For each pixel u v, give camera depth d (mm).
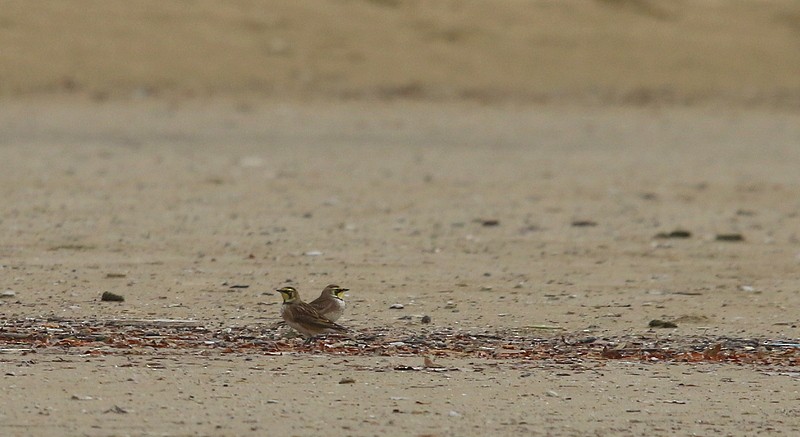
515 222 52094
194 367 26266
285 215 52469
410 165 71688
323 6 131250
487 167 71562
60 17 122750
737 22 135250
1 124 88062
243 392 24234
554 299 36375
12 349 27797
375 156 75875
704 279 40250
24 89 106750
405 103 106562
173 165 68875
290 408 23125
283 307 29156
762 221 53969
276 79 114312
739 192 63188
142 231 47531
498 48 125000
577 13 134375
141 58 116438
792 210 57562
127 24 123000
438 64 120375
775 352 29219
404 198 58531
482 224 51250
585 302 35969
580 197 60312
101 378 25047
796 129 96250
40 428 21500
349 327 31703
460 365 27109
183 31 122938
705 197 61312
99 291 36250
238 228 48812
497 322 32875
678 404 24062
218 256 42750
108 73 112562
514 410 23359
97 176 63188
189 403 23344
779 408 23891
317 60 119438
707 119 101562
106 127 88438
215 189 59844
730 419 23062
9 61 112688
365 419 22516
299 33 125062
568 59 123562
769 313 34688
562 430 22172
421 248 45219
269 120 94875
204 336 29969
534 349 29281
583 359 28094
